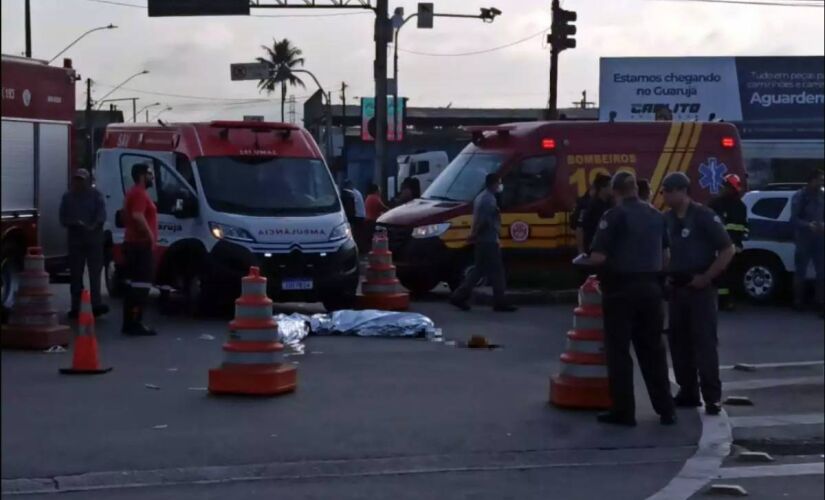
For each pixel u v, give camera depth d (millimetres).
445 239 19422
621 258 9961
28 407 10281
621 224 9914
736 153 20828
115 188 18656
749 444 10070
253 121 17844
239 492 8117
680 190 10633
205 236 16656
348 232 17453
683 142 20578
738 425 10766
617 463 9195
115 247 18719
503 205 19578
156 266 17266
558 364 13266
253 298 11039
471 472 8828
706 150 20672
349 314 15648
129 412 10211
